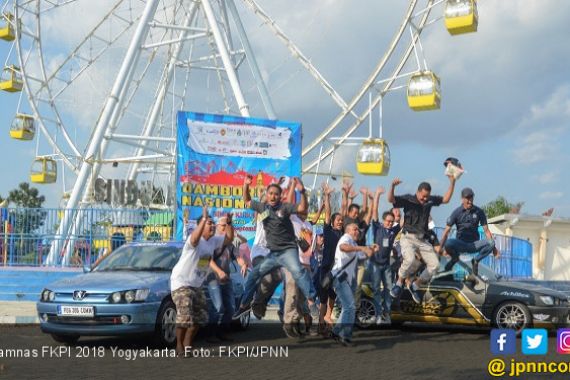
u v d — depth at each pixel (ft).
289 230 34.14
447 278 42.34
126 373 26.58
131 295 32.37
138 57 81.51
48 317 33.24
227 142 55.67
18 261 63.10
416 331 44.19
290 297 37.40
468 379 26.30
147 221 62.18
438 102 77.87
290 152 57.16
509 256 75.36
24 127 100.94
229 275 36.40
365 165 81.97
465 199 41.86
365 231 40.63
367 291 44.65
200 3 90.53
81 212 62.95
